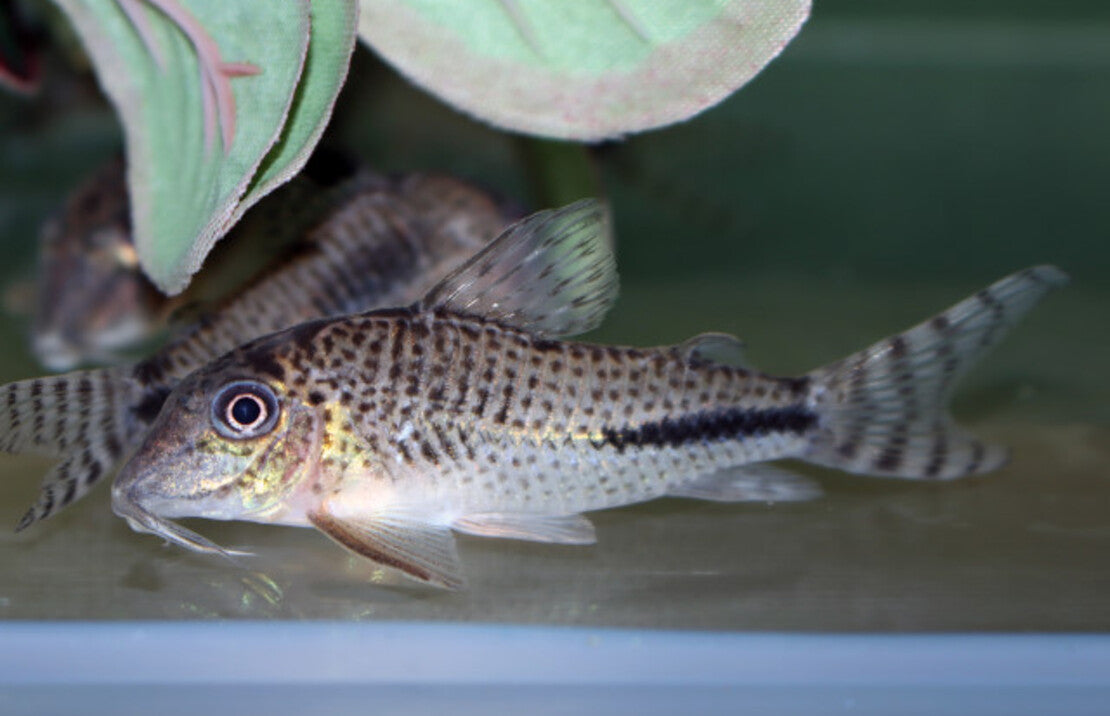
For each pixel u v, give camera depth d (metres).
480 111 0.17
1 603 0.16
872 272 0.42
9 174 0.33
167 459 0.16
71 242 0.22
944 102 0.48
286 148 0.16
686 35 0.17
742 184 0.46
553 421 0.17
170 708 0.15
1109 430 0.21
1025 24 0.46
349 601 0.16
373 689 0.15
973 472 0.18
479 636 0.16
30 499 0.18
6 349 0.25
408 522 0.16
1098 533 0.18
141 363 0.18
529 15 0.17
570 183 0.21
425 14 0.17
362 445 0.16
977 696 0.15
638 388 0.17
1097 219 0.48
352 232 0.19
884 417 0.17
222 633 0.15
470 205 0.20
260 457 0.16
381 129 0.24
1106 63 0.47
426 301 0.17
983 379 0.25
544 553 0.17
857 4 0.46
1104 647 0.15
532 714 0.15
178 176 0.17
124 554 0.17
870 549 0.17
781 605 0.16
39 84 0.25
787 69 0.47
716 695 0.15
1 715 0.15
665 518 0.18
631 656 0.15
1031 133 0.48
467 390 0.16
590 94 0.17
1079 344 0.29
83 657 0.15
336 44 0.16
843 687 0.15
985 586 0.17
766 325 0.31
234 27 0.16
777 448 0.17
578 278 0.17
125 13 0.17
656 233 0.43
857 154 0.48
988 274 0.42
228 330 0.18
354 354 0.16
